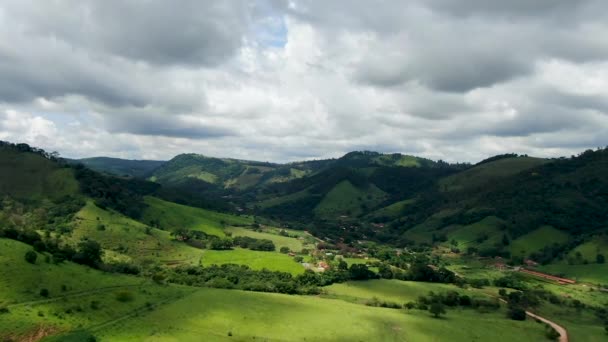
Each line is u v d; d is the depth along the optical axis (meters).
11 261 123.75
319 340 121.56
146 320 118.38
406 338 131.12
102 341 100.19
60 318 106.44
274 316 136.62
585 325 167.00
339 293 190.50
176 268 198.88
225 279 187.25
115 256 195.75
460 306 181.50
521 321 163.00
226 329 120.94
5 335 93.75
